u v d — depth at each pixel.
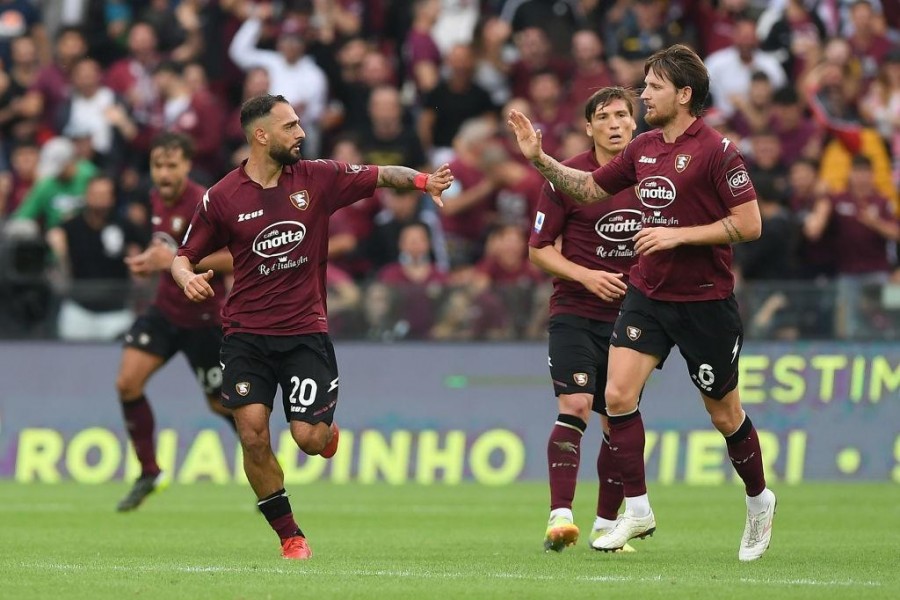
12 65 72.44
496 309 53.00
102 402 53.69
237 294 27.12
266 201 26.80
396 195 59.78
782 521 38.31
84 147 64.88
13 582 23.98
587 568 26.41
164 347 39.97
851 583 23.70
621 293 29.06
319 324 27.17
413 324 53.34
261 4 69.44
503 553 29.66
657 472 52.09
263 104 26.64
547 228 30.02
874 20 67.44
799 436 52.25
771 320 52.53
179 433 53.12
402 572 25.55
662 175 26.09
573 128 61.81
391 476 52.84
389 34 72.88
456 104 66.75
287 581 24.00
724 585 23.42
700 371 26.77
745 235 25.61
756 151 59.28
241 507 42.53
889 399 52.03
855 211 57.25
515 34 69.31
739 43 65.19
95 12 73.81
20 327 54.22
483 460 52.69
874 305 52.12
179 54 70.31
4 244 54.06
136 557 28.53
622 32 66.50
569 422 29.22
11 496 46.25
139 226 58.28
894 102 61.75
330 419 27.14
